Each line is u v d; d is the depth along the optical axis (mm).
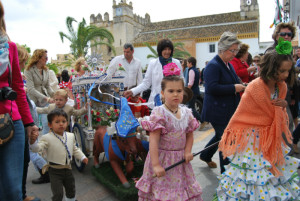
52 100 4770
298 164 2609
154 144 2492
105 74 4707
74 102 5066
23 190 3275
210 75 3576
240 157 2629
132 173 3904
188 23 34250
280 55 2438
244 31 29672
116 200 3453
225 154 2727
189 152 2629
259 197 2473
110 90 5074
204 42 31281
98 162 4344
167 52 4309
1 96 2158
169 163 2574
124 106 3520
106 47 36562
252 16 31906
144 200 2674
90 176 4250
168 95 2533
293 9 10242
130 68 5488
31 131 2662
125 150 3396
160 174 2420
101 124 4395
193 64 7508
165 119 2529
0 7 2191
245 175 2564
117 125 3369
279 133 2518
